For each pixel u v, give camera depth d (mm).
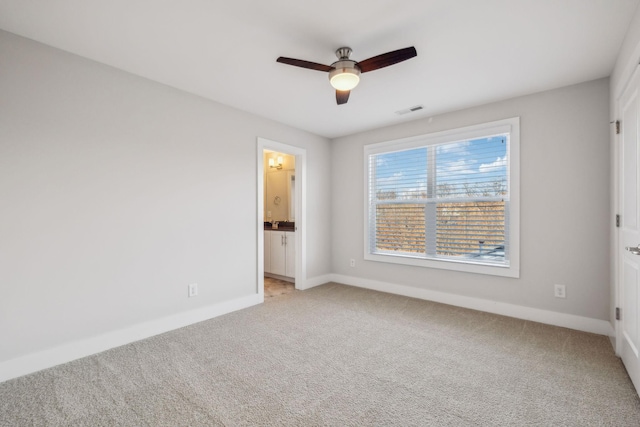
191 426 1557
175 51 2254
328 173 4746
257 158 3625
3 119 1979
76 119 2281
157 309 2740
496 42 2133
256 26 1963
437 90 2941
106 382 1953
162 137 2777
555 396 1806
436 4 1751
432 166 3766
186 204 2953
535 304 3037
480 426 1559
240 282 3438
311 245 4457
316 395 1822
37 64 2109
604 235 2689
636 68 1796
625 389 1868
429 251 3795
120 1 1712
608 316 2676
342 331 2791
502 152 3262
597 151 2711
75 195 2277
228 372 2078
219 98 3135
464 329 2834
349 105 3342
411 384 1939
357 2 1737
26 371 2047
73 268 2268
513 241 3137
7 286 1993
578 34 2029
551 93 2926
